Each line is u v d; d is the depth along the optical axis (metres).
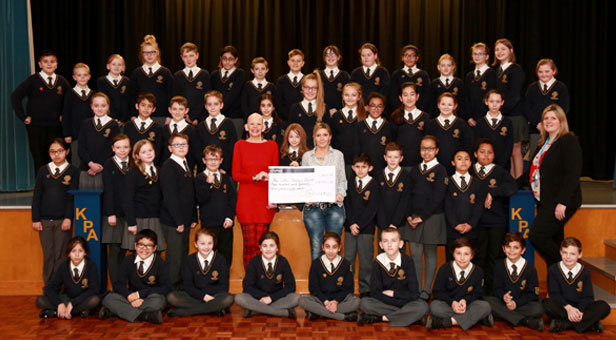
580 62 7.26
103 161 4.62
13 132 5.95
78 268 3.98
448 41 7.53
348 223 4.25
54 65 5.30
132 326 3.73
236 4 7.48
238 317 3.93
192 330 3.65
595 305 3.69
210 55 7.50
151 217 4.18
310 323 3.81
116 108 5.17
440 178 4.15
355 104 4.68
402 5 7.54
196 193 4.19
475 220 4.10
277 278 3.97
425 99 5.27
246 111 5.28
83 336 3.54
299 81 5.19
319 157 4.28
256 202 4.20
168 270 4.02
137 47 7.28
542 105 4.88
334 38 7.55
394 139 4.63
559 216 3.96
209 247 3.96
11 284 4.56
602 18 7.14
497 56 5.08
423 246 4.30
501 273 3.89
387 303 3.83
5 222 4.56
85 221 4.16
